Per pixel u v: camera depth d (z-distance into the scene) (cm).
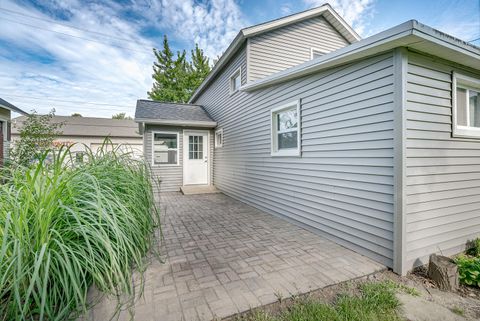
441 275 204
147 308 172
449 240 267
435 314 169
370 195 261
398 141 229
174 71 1750
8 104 682
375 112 255
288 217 418
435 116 252
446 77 262
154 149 745
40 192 163
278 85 445
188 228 377
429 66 247
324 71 331
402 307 176
